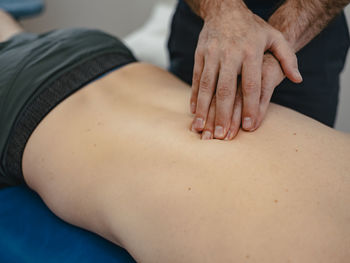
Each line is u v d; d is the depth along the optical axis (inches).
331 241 17.6
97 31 35.5
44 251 26.1
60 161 26.1
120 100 29.9
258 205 19.1
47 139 27.6
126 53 36.2
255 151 22.4
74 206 25.0
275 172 20.9
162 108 28.7
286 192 19.6
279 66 25.3
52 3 93.3
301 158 21.8
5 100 29.1
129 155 24.0
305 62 36.1
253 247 17.7
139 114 27.8
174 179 21.5
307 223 18.2
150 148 24.0
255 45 23.8
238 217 18.8
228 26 25.1
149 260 20.6
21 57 31.0
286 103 38.7
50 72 30.3
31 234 27.5
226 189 20.2
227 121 23.4
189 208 20.0
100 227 24.4
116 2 92.3
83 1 92.8
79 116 28.2
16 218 29.0
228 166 21.5
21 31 43.9
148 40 71.8
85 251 25.9
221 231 18.6
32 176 28.2
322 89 38.3
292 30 28.1
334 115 42.1
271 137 23.7
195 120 24.3
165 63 67.3
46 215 29.2
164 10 79.5
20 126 28.8
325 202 19.2
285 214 18.6
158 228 20.3
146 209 21.1
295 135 23.8
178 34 42.1
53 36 34.0
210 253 18.3
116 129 26.3
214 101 24.5
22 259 25.8
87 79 31.6
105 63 33.3
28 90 29.4
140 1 90.8
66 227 28.0
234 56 23.5
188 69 43.5
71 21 96.5
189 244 19.1
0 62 31.4
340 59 38.8
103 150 25.1
